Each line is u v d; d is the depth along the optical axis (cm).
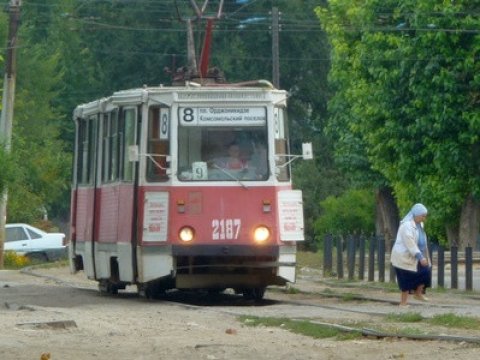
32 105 15188
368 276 7462
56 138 16012
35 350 3384
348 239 7875
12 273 8556
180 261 5384
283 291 6297
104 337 3753
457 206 9512
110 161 5884
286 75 16112
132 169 5453
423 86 8906
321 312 4803
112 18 16262
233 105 5397
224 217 5322
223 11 15650
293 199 5419
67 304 5409
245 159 5384
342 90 12406
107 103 5975
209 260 5384
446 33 8744
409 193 9638
